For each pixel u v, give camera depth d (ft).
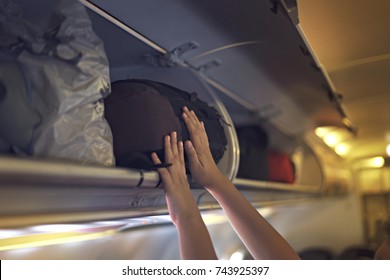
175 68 5.85
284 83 7.39
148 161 3.25
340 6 4.30
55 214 2.84
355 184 19.47
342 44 5.38
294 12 4.23
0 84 2.18
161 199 4.03
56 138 2.38
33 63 2.39
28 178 1.98
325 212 16.78
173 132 3.43
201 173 3.64
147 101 3.40
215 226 8.41
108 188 2.84
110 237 5.52
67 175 2.21
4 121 2.14
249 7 4.40
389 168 18.70
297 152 12.73
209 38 5.31
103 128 2.85
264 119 9.61
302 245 14.98
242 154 8.24
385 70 6.66
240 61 6.25
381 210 18.53
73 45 2.73
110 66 5.31
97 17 4.31
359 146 16.84
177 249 7.47
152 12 4.43
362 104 9.25
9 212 2.34
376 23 4.76
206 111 4.54
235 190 3.74
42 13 3.46
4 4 2.75
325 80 6.89
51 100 2.39
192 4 4.38
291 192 10.82
